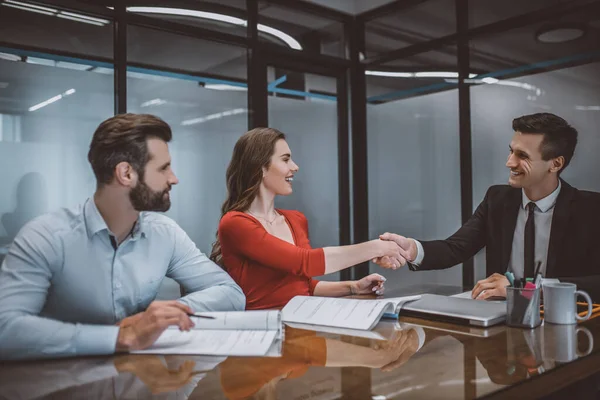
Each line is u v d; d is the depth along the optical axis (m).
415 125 3.93
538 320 1.21
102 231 1.25
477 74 3.51
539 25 3.16
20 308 1.07
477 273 3.53
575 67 2.97
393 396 0.75
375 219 4.28
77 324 1.03
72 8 2.90
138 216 1.31
